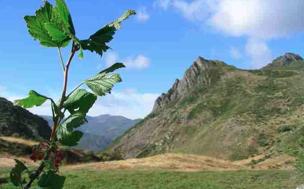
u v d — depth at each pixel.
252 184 37.03
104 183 36.28
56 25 3.34
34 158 3.26
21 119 79.50
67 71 3.37
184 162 52.72
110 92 3.26
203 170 48.12
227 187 36.19
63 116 3.31
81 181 36.28
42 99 3.35
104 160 60.16
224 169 50.28
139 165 49.75
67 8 3.35
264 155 136.00
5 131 70.56
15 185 3.29
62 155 3.30
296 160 27.72
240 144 186.88
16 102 3.35
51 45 3.42
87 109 3.31
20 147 50.00
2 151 47.75
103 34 3.42
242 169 51.12
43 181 3.27
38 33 3.38
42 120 87.88
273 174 41.03
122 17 3.45
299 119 186.38
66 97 3.34
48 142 3.28
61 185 3.29
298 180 31.69
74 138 3.29
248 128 195.25
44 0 3.34
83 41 3.38
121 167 47.84
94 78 3.30
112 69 3.31
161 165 50.22
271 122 195.88
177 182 38.19
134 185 36.19
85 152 58.09
